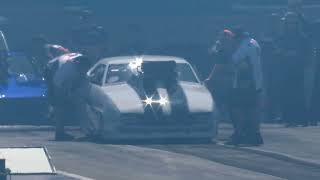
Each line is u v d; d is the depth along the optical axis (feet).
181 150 200.13
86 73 221.87
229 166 175.63
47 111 255.50
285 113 262.06
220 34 231.71
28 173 152.05
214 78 225.56
